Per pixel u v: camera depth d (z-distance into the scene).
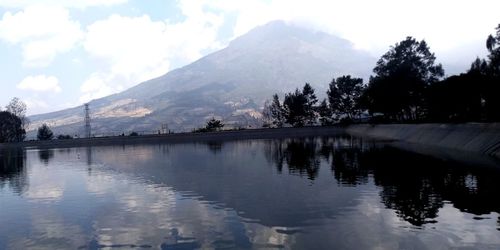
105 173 38.81
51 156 66.38
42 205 24.42
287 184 28.19
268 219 18.86
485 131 43.75
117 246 15.98
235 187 27.67
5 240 17.38
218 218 19.34
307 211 20.12
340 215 19.19
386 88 80.06
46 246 16.39
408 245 14.91
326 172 33.50
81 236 17.48
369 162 38.91
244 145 72.88
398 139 69.75
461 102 59.75
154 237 16.88
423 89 76.81
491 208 19.70
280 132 104.19
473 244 14.85
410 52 87.25
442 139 52.78
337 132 107.81
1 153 81.00
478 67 63.72
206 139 99.62
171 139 99.00
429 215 18.75
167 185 29.62
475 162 35.12
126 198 25.25
